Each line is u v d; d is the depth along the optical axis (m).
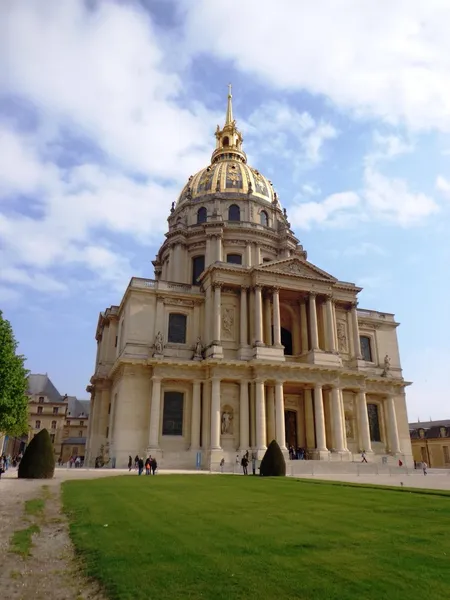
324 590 9.12
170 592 9.18
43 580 10.59
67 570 11.30
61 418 127.69
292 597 8.81
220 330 61.78
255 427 58.03
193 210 86.69
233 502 21.59
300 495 24.66
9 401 46.50
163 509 19.34
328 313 66.81
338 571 10.26
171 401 59.66
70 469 52.41
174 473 45.41
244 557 11.45
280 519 16.64
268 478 38.25
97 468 55.28
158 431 57.03
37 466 37.69
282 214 91.50
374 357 73.94
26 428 55.53
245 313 63.09
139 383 59.25
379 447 68.00
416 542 12.93
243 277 64.69
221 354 59.56
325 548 12.28
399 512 18.34
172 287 65.88
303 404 65.81
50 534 15.32
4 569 11.38
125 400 57.91
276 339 62.00
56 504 22.27
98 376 71.69
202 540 13.27
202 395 60.34
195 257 81.62
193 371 60.09
